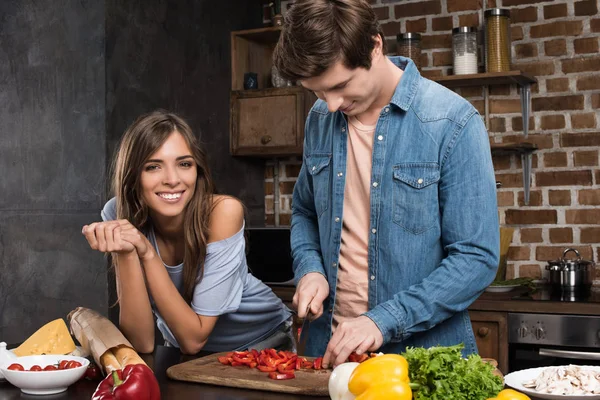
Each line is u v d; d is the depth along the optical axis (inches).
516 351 121.5
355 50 59.1
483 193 64.5
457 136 65.3
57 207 122.9
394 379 43.4
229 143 146.0
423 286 63.8
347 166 72.2
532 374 57.6
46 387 56.9
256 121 143.3
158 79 127.7
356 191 71.7
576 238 131.0
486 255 64.1
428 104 67.4
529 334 111.6
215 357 65.6
